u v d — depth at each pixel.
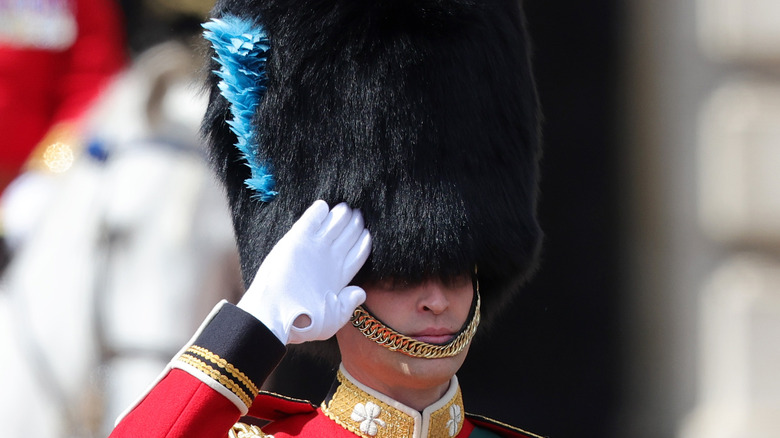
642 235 17.97
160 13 12.48
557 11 17.38
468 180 8.52
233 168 8.93
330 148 8.42
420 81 8.42
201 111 11.95
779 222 17.25
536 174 9.31
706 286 17.69
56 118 16.47
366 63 8.40
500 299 9.00
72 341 11.55
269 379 12.82
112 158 11.95
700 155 17.66
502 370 16.69
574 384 17.20
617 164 18.02
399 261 8.25
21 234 12.76
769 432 17.00
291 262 8.06
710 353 17.61
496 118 8.73
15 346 11.66
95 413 11.49
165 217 11.63
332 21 8.41
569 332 17.36
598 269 17.52
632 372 17.67
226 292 11.76
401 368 8.25
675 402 17.70
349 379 8.48
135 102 12.13
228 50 8.42
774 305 17.28
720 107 17.48
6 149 16.39
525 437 8.88
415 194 8.36
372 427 8.33
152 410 7.78
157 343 11.45
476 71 8.60
